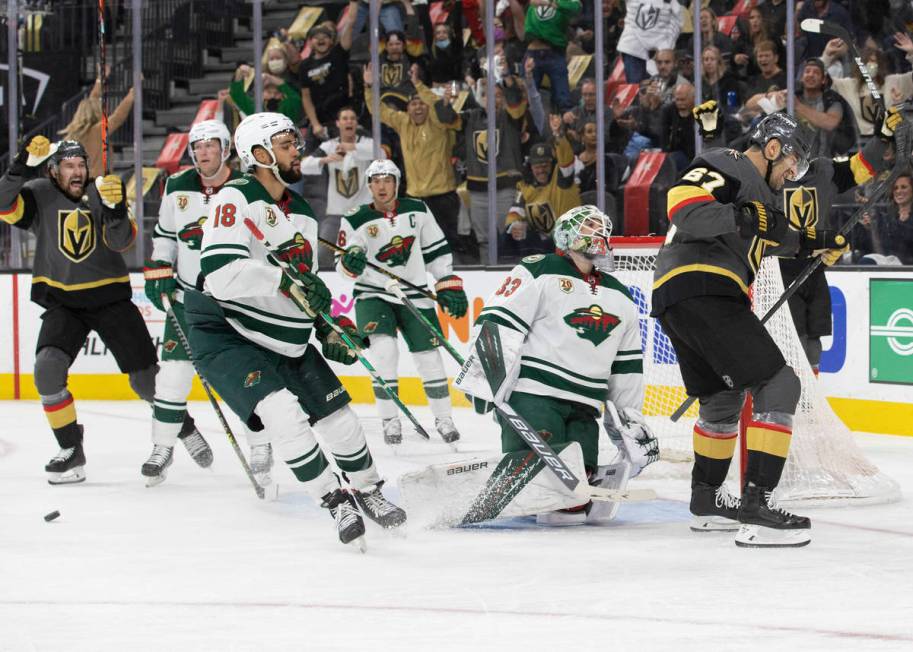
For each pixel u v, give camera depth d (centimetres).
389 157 3291
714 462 1426
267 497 1712
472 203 3212
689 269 1369
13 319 3288
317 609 1073
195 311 1359
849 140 2983
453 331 3009
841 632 974
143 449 2291
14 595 1154
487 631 988
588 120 3144
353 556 1311
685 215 1312
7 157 3634
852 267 2436
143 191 3456
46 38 3725
